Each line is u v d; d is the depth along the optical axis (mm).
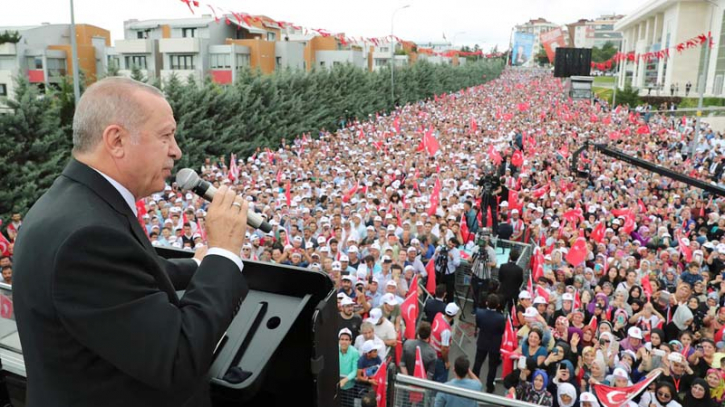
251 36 54906
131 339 1535
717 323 10094
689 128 34281
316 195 18578
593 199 18156
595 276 12594
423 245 13844
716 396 8172
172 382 1592
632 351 9359
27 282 1557
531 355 8977
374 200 16969
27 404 1705
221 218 1876
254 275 2258
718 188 12836
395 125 35188
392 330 9250
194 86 28656
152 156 1748
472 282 12891
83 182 1672
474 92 72625
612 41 179250
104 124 1678
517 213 16469
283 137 34219
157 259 1806
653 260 12953
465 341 12188
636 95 60469
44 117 19844
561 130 35406
